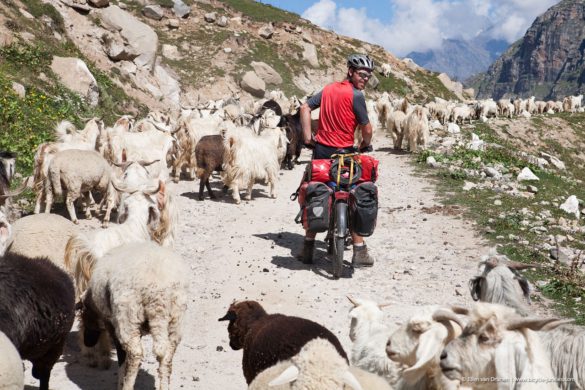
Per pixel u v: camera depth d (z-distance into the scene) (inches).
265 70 1828.2
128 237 291.6
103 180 480.1
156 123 672.4
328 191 383.6
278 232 491.5
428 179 684.1
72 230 296.5
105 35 1322.6
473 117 1663.4
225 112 954.1
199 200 594.9
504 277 205.5
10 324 205.3
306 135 401.4
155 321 227.1
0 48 895.7
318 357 156.4
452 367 157.8
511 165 864.3
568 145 1672.0
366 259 401.1
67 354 277.7
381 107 1094.4
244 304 228.2
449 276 381.1
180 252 433.1
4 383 157.2
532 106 1925.4
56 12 1202.0
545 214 558.6
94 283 240.8
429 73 2518.5
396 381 199.0
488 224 494.0
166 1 1932.8
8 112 673.6
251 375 208.1
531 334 157.6
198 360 277.4
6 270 214.2
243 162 578.6
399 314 294.4
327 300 347.3
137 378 258.1
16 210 484.4
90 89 964.0
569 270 386.3
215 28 1940.2
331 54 2162.9
